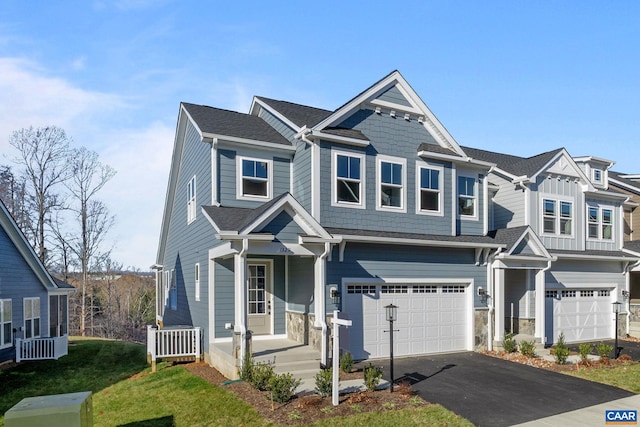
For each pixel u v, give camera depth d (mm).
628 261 20578
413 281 14344
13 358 15586
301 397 9359
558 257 17859
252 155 14320
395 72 14820
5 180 34250
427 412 8758
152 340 13320
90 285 39125
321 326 12000
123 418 9305
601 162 22141
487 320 15484
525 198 18484
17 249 16000
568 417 8680
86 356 16375
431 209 15336
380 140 14578
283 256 14547
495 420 8469
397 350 14039
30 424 6238
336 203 13578
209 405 9320
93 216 37781
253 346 12867
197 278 15211
